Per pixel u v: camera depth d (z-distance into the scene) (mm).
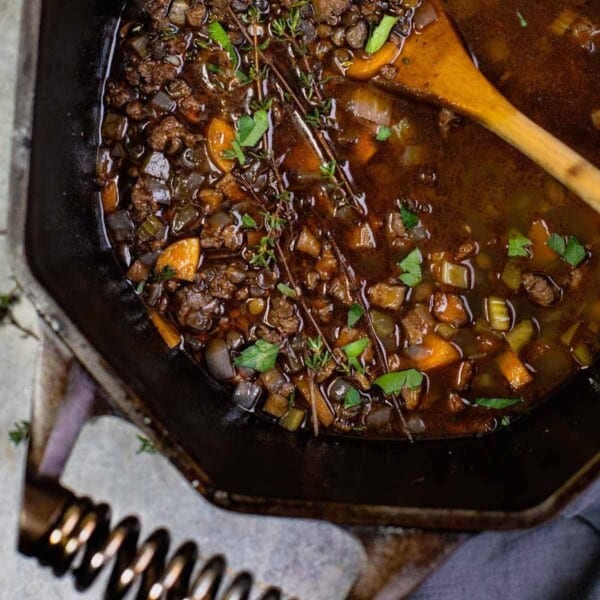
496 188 611
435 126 610
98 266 597
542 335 612
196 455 538
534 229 610
